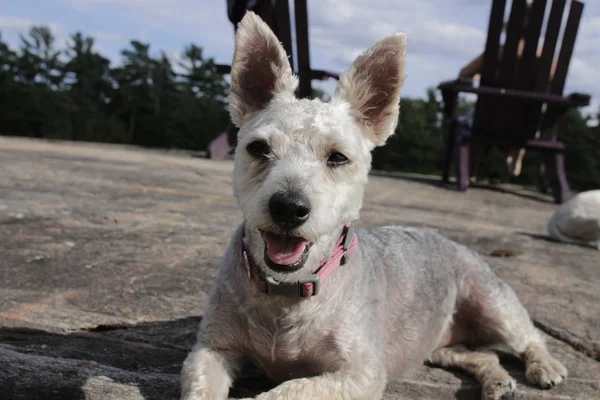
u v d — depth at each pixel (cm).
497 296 58
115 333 52
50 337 50
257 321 45
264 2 117
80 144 237
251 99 54
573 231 104
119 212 94
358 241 53
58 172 129
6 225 80
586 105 149
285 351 45
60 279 62
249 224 45
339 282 46
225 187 131
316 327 45
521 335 57
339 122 50
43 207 92
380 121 54
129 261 70
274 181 45
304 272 44
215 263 72
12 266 65
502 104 154
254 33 53
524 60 148
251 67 54
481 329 59
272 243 44
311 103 51
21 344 48
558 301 69
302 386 42
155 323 54
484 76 152
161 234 83
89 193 108
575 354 57
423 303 55
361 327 46
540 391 50
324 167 48
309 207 44
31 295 58
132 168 148
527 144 160
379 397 45
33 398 40
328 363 45
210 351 45
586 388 51
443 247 60
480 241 98
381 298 51
